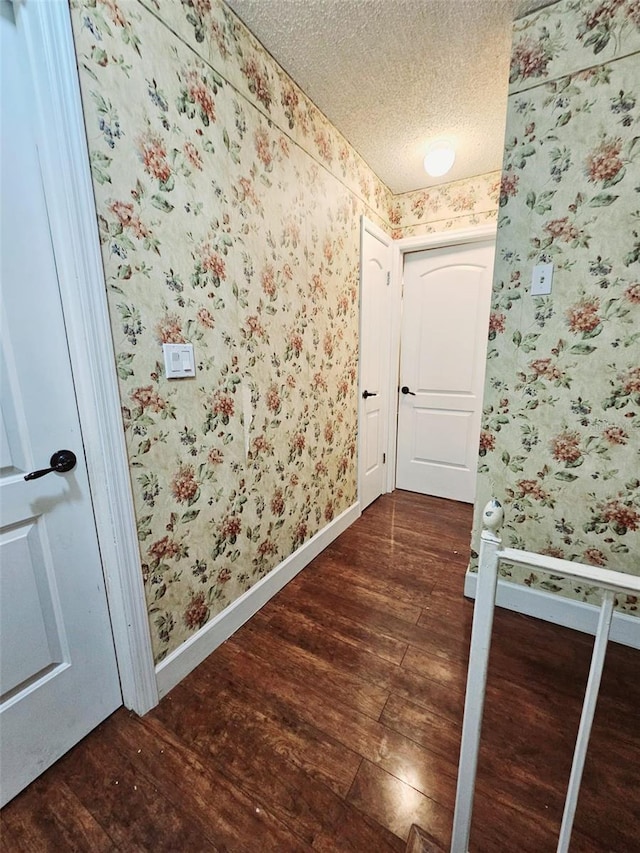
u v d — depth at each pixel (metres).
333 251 2.06
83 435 1.03
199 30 1.18
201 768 1.04
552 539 1.60
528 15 1.32
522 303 1.50
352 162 2.17
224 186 1.33
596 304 1.38
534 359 1.52
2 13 0.80
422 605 1.72
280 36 1.39
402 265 2.91
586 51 1.27
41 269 0.91
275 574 1.79
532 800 0.95
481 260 2.64
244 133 1.39
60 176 0.88
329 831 0.90
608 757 1.06
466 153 2.22
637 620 1.47
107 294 1.00
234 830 0.90
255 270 1.51
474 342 2.75
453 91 1.68
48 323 0.94
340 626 1.59
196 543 1.35
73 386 1.00
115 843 0.88
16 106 0.84
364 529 2.49
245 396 1.53
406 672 1.36
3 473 0.90
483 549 0.61
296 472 1.92
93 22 0.91
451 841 0.83
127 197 1.02
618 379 1.39
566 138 1.35
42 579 0.99
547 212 1.41
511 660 1.42
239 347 1.47
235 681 1.32
